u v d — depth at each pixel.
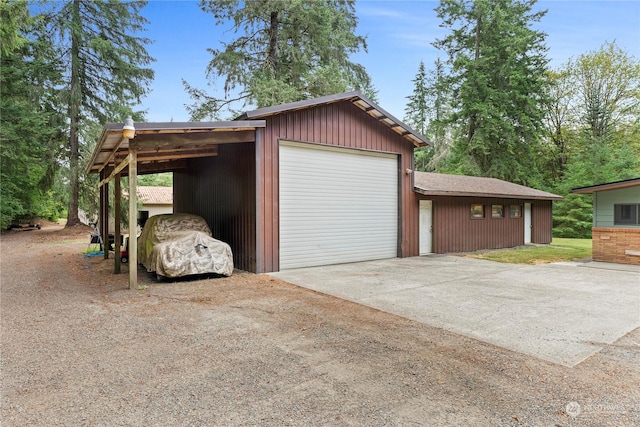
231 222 8.85
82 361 3.33
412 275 7.72
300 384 2.88
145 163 11.30
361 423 2.34
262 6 17.20
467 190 12.26
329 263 9.16
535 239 15.90
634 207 9.51
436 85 26.81
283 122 8.23
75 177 17.69
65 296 5.85
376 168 10.20
